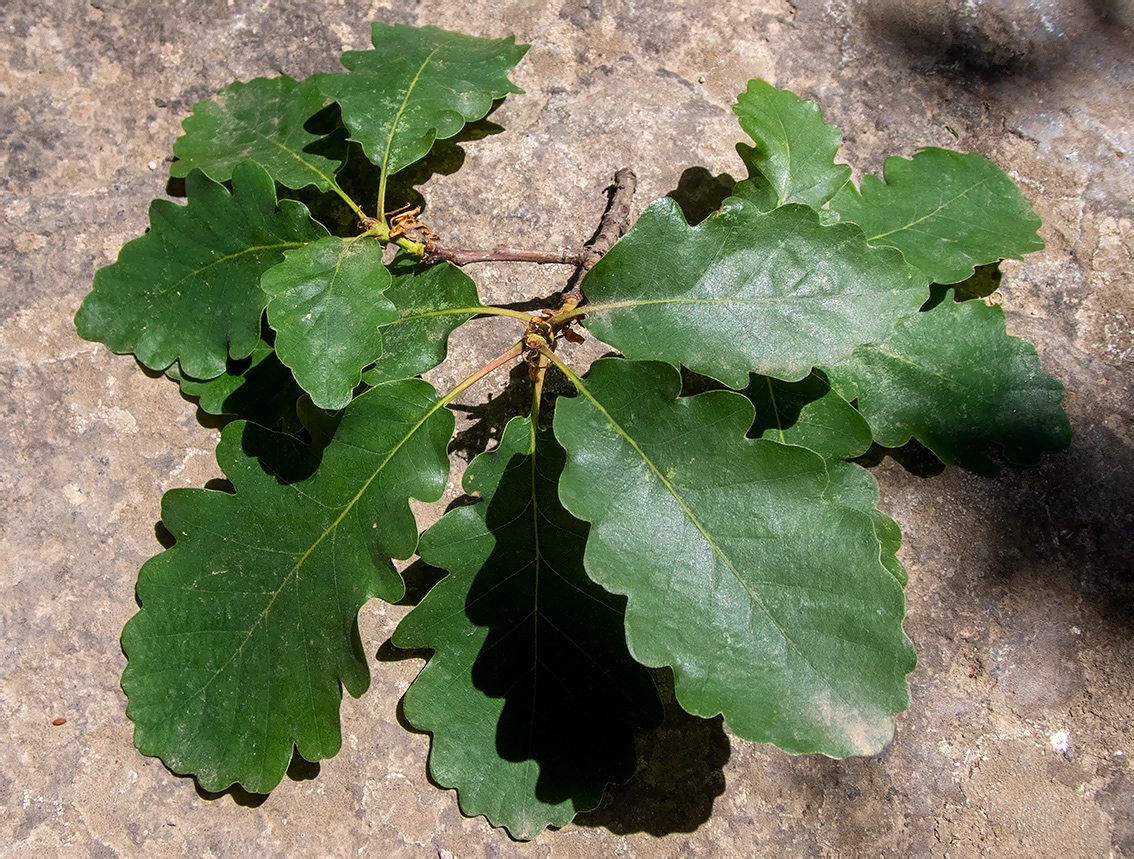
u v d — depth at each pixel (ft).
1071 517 1.27
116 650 1.22
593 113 1.36
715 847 1.21
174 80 1.35
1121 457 1.28
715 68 1.38
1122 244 1.34
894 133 1.37
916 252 1.20
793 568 1.05
